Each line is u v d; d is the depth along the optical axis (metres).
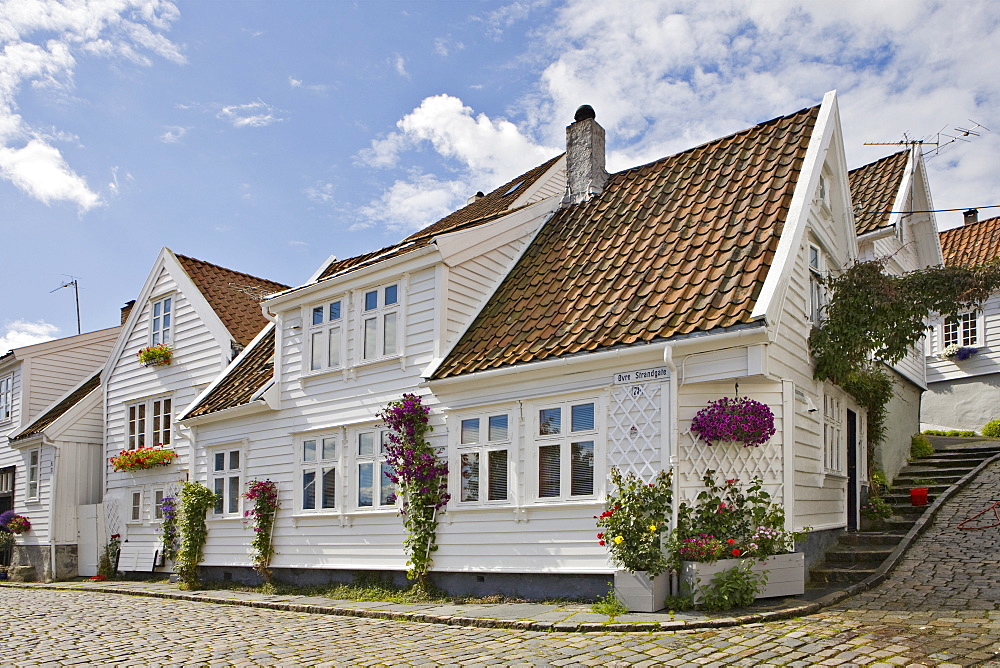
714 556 10.35
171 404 22.12
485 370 13.12
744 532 10.84
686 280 12.14
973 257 24.73
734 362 10.77
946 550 12.30
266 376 18.48
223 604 15.17
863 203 19.34
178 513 19.81
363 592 14.49
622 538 10.70
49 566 23.72
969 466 18.05
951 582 10.59
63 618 13.58
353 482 15.61
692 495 10.95
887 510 14.89
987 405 24.83
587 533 11.75
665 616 9.98
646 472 11.21
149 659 9.47
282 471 17.12
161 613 13.89
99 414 25.39
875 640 8.08
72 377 28.58
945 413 25.73
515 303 14.66
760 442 10.94
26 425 26.86
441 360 14.19
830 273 14.70
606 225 15.15
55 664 9.41
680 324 11.20
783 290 11.05
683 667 7.63
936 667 7.08
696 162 14.96
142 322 23.70
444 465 13.79
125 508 22.69
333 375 16.34
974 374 25.17
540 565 12.22
